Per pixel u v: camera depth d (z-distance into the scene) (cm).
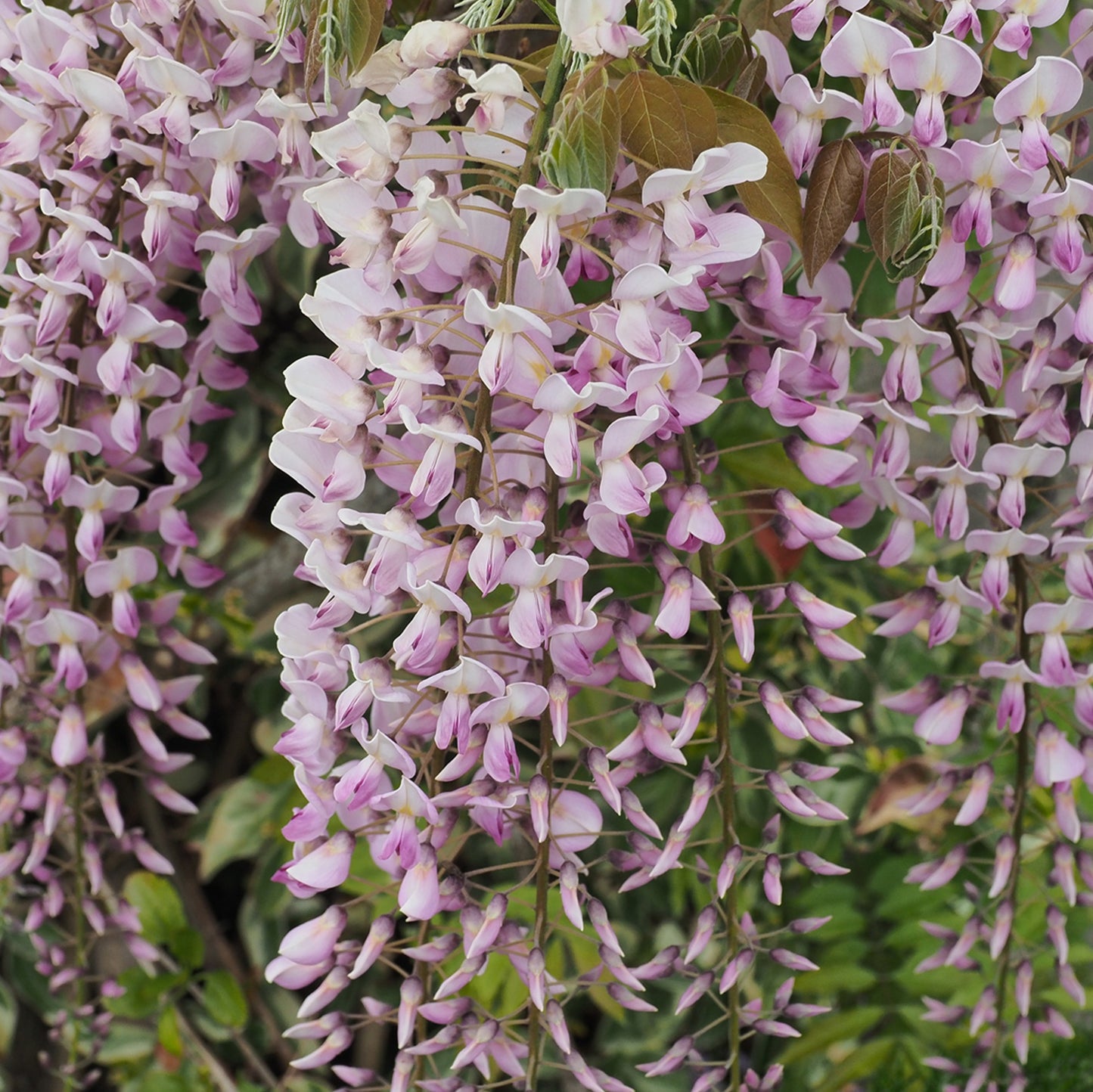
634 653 73
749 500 90
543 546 72
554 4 71
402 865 70
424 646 69
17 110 75
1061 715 79
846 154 71
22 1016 106
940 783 81
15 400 79
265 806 100
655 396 69
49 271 77
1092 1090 91
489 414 69
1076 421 76
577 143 67
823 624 74
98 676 85
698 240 69
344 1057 106
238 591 96
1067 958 81
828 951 97
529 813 73
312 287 93
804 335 73
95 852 84
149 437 81
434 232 68
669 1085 108
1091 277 72
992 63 88
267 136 74
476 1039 73
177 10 73
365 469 70
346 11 69
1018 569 77
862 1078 95
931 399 91
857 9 70
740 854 75
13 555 79
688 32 74
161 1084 98
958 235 72
